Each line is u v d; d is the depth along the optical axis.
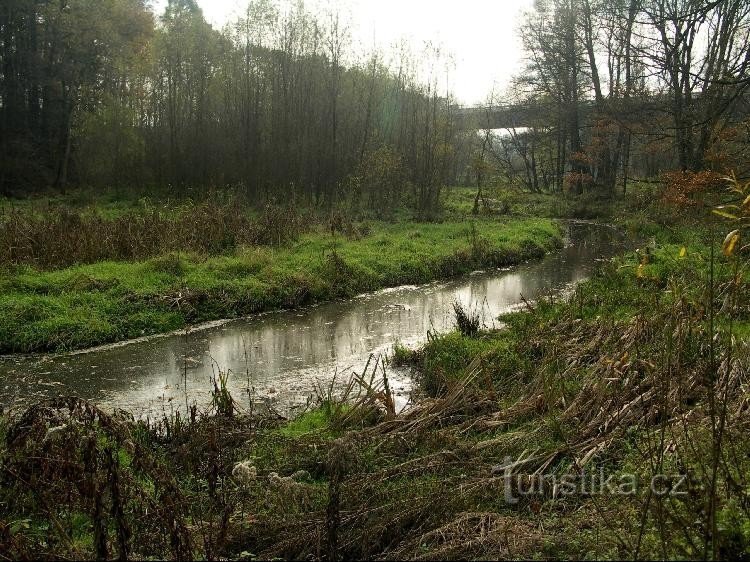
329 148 25.88
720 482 3.80
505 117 40.56
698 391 5.30
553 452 4.88
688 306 5.84
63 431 3.83
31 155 28.52
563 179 34.91
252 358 9.34
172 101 27.20
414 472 4.91
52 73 28.70
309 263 14.09
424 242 18.09
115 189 27.62
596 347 7.38
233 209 16.78
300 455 5.40
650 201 24.81
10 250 11.91
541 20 33.59
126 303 10.73
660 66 18.28
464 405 6.29
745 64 12.96
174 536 3.54
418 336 10.54
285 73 26.19
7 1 26.58
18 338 9.27
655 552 3.30
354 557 3.98
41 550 3.63
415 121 26.53
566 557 3.50
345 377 8.44
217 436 5.39
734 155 14.55
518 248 18.72
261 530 4.14
